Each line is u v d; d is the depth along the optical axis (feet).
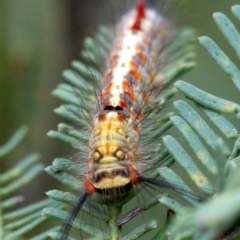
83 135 0.36
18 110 0.46
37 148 0.46
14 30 0.47
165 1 0.48
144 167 0.35
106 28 0.46
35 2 0.48
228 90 0.46
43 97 0.47
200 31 0.48
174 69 0.41
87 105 0.38
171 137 0.31
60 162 0.34
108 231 0.32
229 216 0.20
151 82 0.41
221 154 0.24
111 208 0.33
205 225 0.20
